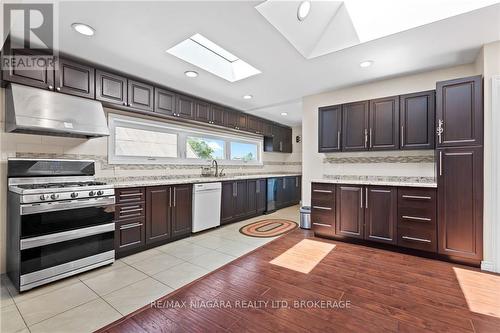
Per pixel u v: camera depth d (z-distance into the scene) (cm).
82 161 281
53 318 164
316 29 228
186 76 307
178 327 155
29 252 198
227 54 301
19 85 220
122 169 330
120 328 154
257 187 496
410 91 312
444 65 281
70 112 240
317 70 294
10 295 192
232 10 181
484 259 236
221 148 508
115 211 264
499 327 155
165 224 317
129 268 243
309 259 266
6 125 229
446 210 253
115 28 201
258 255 278
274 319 164
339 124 345
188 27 201
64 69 245
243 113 509
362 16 217
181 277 224
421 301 184
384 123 311
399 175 324
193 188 357
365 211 302
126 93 297
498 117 228
